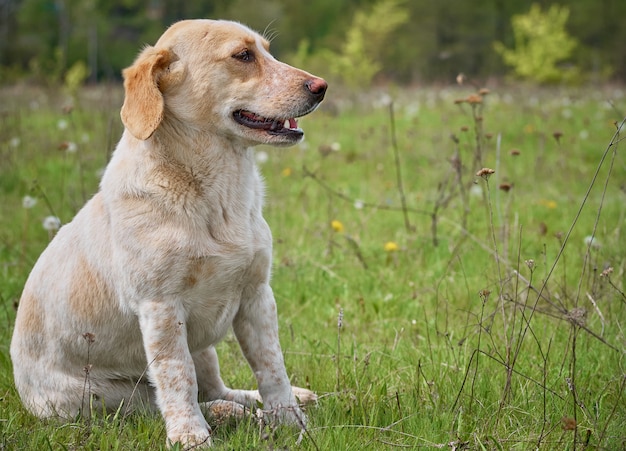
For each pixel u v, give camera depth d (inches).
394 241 281.0
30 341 172.7
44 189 359.3
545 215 304.7
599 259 235.1
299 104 160.4
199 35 161.6
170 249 151.1
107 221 160.4
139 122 152.6
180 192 154.3
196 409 153.0
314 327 217.6
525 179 362.6
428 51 1689.2
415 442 145.3
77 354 166.9
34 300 172.1
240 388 189.8
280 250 272.7
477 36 1748.3
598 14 1679.4
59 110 618.2
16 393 180.1
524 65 1041.5
